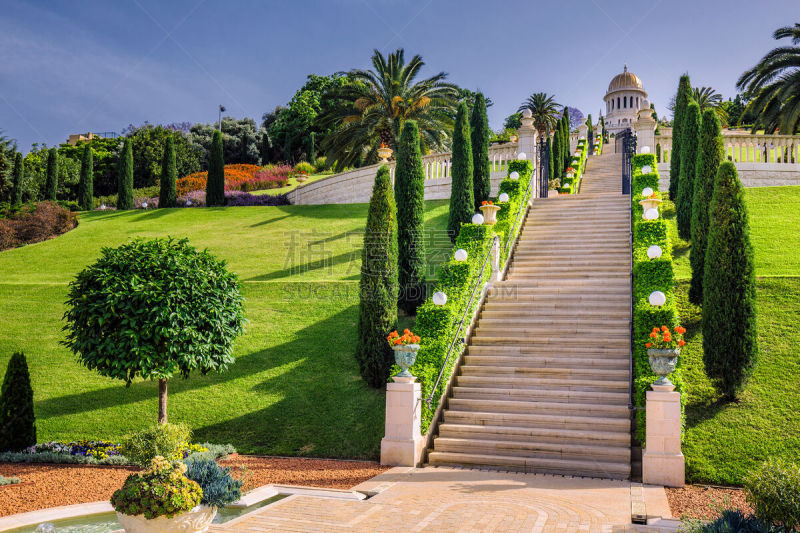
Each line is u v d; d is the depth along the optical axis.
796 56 26.94
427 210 24.77
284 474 9.51
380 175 13.80
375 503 7.61
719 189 11.25
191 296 10.92
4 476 9.46
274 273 19.91
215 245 23.69
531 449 10.02
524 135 23.17
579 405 10.66
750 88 28.77
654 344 9.43
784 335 12.11
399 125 29.91
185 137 63.91
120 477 9.44
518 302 14.39
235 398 13.14
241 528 6.57
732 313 10.75
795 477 5.68
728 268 10.92
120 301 10.52
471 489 8.40
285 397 13.05
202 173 49.31
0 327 17.14
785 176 23.44
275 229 25.39
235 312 11.64
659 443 8.92
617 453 9.55
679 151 21.38
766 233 17.55
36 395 13.72
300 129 61.66
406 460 10.11
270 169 50.97
